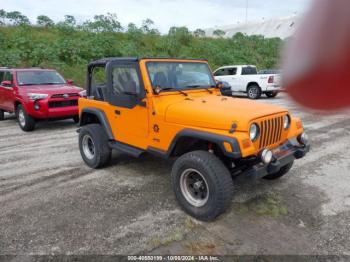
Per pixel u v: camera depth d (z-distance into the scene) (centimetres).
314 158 539
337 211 354
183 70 439
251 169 325
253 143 324
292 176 460
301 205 370
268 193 403
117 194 410
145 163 528
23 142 695
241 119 314
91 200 393
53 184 447
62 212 363
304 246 291
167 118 372
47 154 596
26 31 1961
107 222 339
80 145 525
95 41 1902
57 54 1686
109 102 462
